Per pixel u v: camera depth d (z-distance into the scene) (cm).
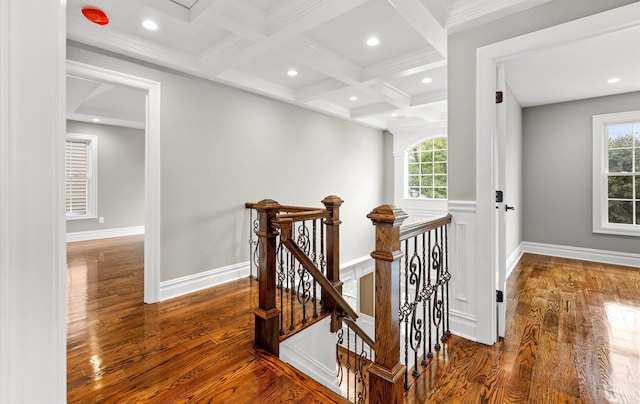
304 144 451
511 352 198
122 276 368
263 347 203
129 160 651
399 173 612
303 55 279
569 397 154
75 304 283
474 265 219
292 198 432
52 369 49
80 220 589
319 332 250
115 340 217
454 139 230
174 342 214
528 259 429
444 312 231
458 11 216
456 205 228
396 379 137
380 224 140
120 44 257
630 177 402
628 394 155
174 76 304
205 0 209
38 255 47
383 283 139
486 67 214
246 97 371
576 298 283
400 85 390
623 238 400
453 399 155
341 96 437
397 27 257
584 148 424
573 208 434
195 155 322
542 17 194
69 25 230
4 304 44
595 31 177
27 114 46
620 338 211
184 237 313
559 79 347
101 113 546
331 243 264
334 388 260
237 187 362
